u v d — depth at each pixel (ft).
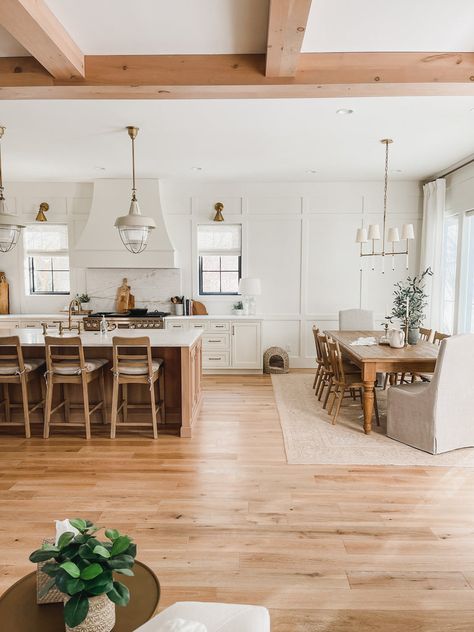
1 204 13.34
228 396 18.28
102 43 8.98
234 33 8.63
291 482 10.74
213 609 4.01
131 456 12.35
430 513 9.33
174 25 8.32
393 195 22.84
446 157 18.01
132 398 15.03
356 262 23.27
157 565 7.63
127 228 13.57
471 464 11.72
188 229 23.34
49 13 7.73
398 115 13.12
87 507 9.59
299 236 23.30
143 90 9.77
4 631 4.30
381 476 11.04
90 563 4.04
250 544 8.25
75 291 23.72
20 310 23.85
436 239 20.70
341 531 8.67
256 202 23.21
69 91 9.87
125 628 4.27
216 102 12.03
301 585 7.16
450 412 12.41
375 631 6.24
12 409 15.02
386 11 7.88
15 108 12.48
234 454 12.46
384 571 7.50
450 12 7.93
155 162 18.88
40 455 12.44
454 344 11.89
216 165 19.43
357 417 15.61
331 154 17.57
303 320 23.65
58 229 23.71
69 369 13.46
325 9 7.79
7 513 9.37
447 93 10.00
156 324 21.58
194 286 23.63
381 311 23.41
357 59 9.42
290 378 21.45
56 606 4.65
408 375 20.75
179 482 10.75
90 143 16.01
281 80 9.46
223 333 22.04
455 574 7.43
